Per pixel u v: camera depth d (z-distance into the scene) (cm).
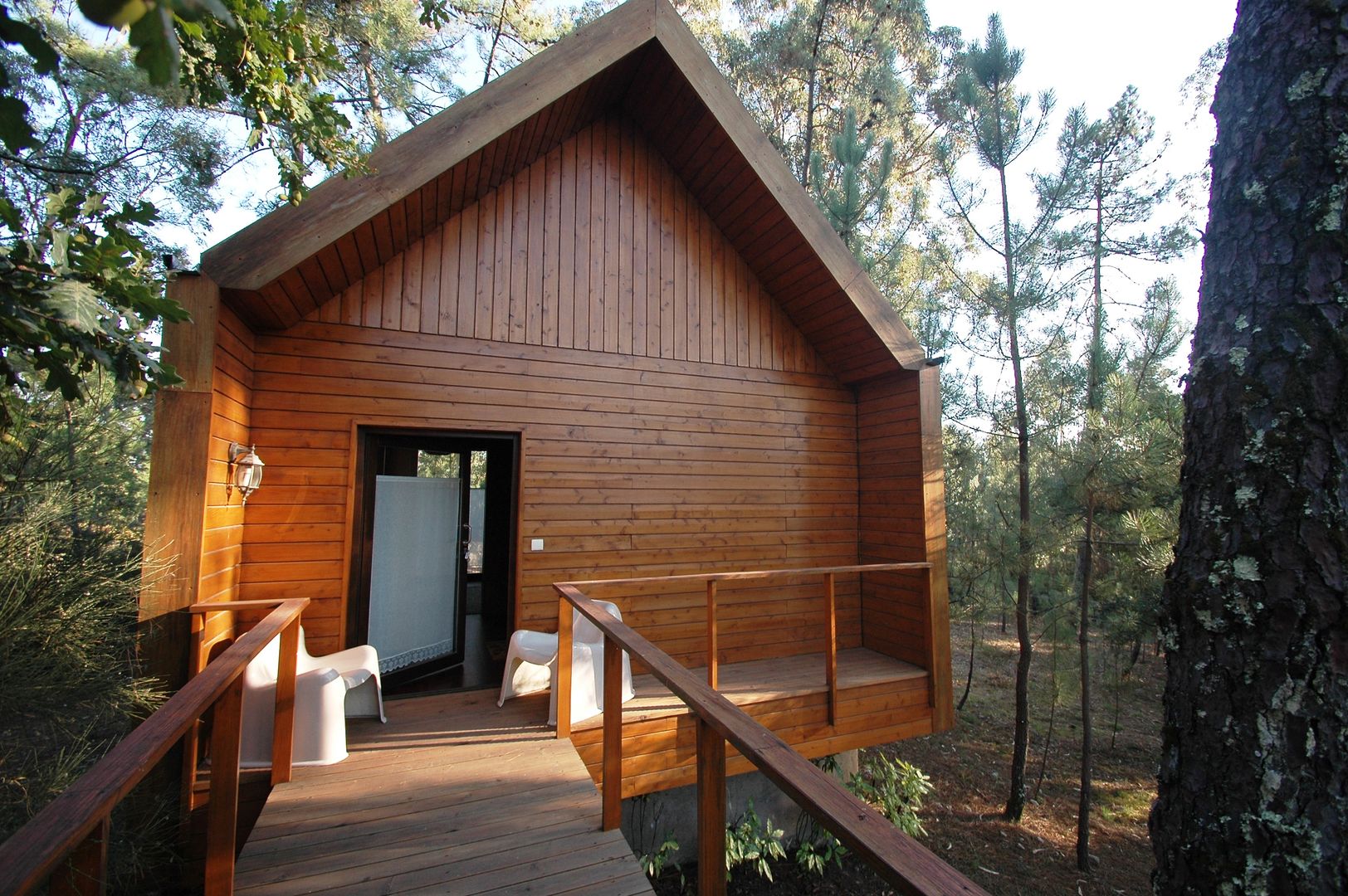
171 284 320
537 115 421
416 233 434
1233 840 147
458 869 232
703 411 527
